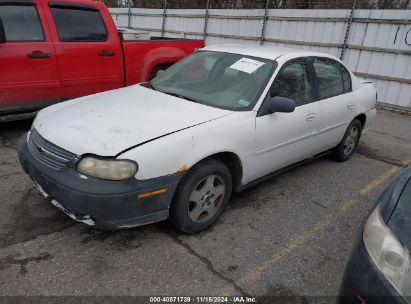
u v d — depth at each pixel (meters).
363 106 5.00
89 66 5.21
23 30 4.62
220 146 3.03
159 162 2.67
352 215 3.70
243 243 3.08
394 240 1.84
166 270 2.68
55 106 3.53
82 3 5.12
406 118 8.31
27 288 2.42
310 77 4.12
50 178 2.68
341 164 5.07
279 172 4.02
